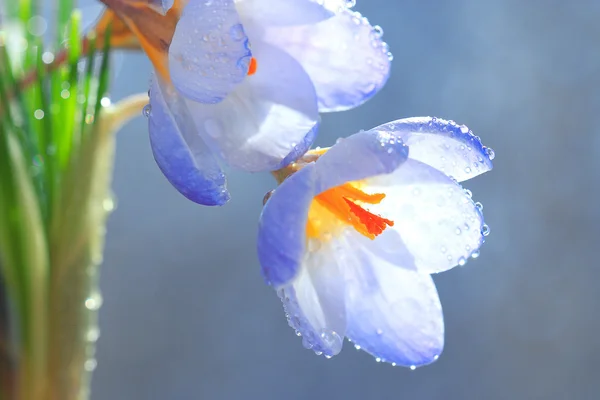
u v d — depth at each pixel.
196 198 0.42
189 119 0.42
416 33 1.14
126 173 1.14
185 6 0.42
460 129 0.43
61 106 0.47
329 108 0.43
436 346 0.44
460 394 1.10
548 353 1.10
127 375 1.10
